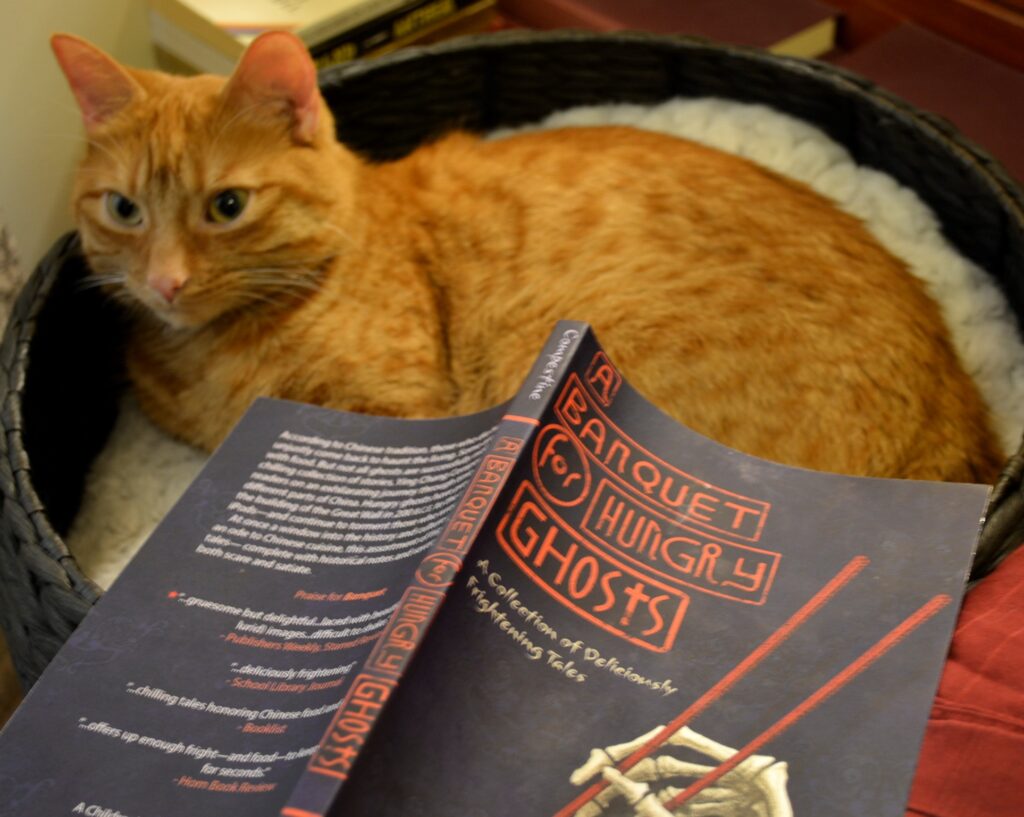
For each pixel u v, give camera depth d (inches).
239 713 24.7
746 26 60.4
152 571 27.7
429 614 23.9
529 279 42.2
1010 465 32.6
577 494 27.6
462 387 43.1
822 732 23.8
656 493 28.5
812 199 44.5
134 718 24.9
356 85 49.8
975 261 47.2
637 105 54.2
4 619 36.4
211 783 23.5
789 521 28.0
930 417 39.8
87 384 45.4
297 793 21.3
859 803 22.6
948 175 46.1
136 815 23.2
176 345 43.3
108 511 43.8
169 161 38.4
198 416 43.8
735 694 24.7
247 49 38.0
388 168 45.8
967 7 56.9
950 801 23.2
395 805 22.4
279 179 39.7
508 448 26.8
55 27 46.9
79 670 25.8
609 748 23.9
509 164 45.0
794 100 51.0
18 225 46.9
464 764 23.3
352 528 28.2
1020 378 44.5
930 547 26.9
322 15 52.1
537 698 24.5
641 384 40.4
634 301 40.9
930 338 41.6
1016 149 52.1
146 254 39.4
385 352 41.7
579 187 43.3
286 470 29.9
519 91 54.2
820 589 26.5
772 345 39.8
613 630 25.8
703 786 23.2
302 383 42.1
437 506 27.7
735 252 41.3
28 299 41.4
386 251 42.8
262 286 41.1
